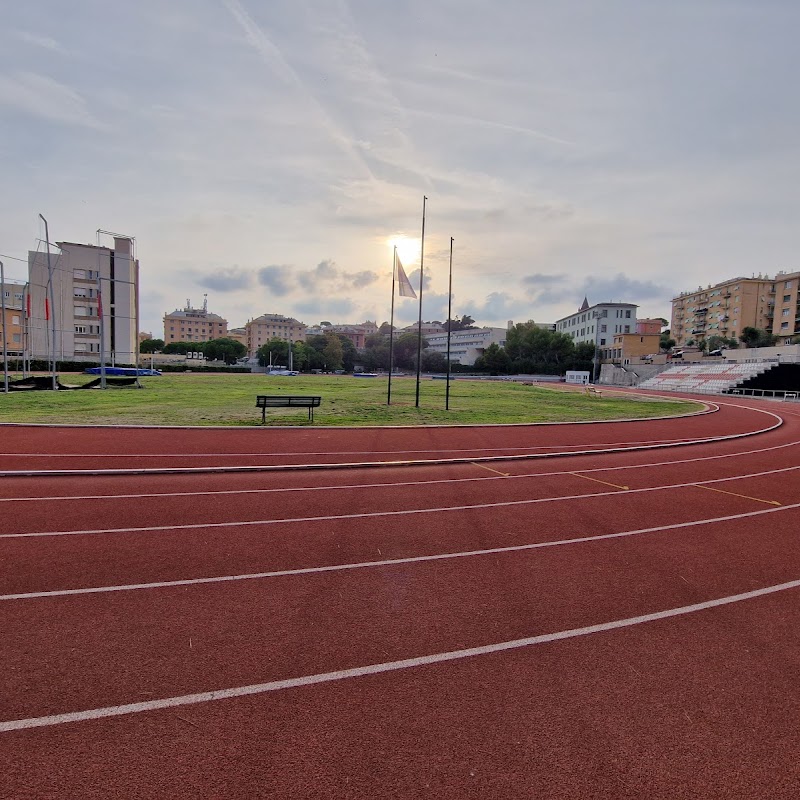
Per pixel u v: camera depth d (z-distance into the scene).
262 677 3.85
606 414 25.92
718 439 18.20
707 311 95.12
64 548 6.31
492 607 5.05
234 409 22.67
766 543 7.13
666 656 4.26
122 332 69.56
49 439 14.16
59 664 3.94
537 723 3.39
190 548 6.42
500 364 94.62
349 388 44.66
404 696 3.65
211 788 2.81
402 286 25.36
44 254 65.12
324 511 8.17
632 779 2.95
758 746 3.22
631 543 7.02
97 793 2.76
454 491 9.70
